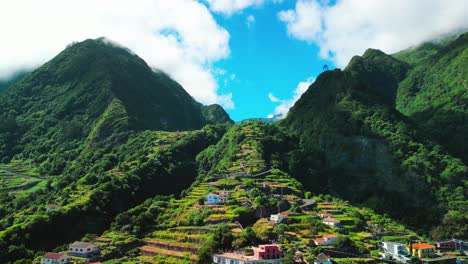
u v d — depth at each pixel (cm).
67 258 19362
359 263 17862
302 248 18325
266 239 18838
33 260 19875
